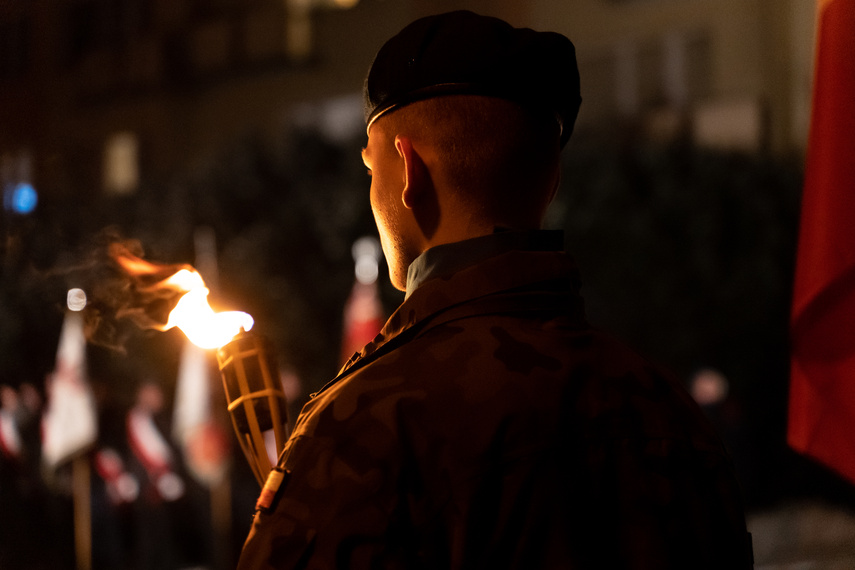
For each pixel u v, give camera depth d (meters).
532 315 0.96
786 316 10.58
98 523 7.45
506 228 0.99
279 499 0.87
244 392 1.08
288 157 12.32
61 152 17.94
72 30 19.42
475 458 0.86
